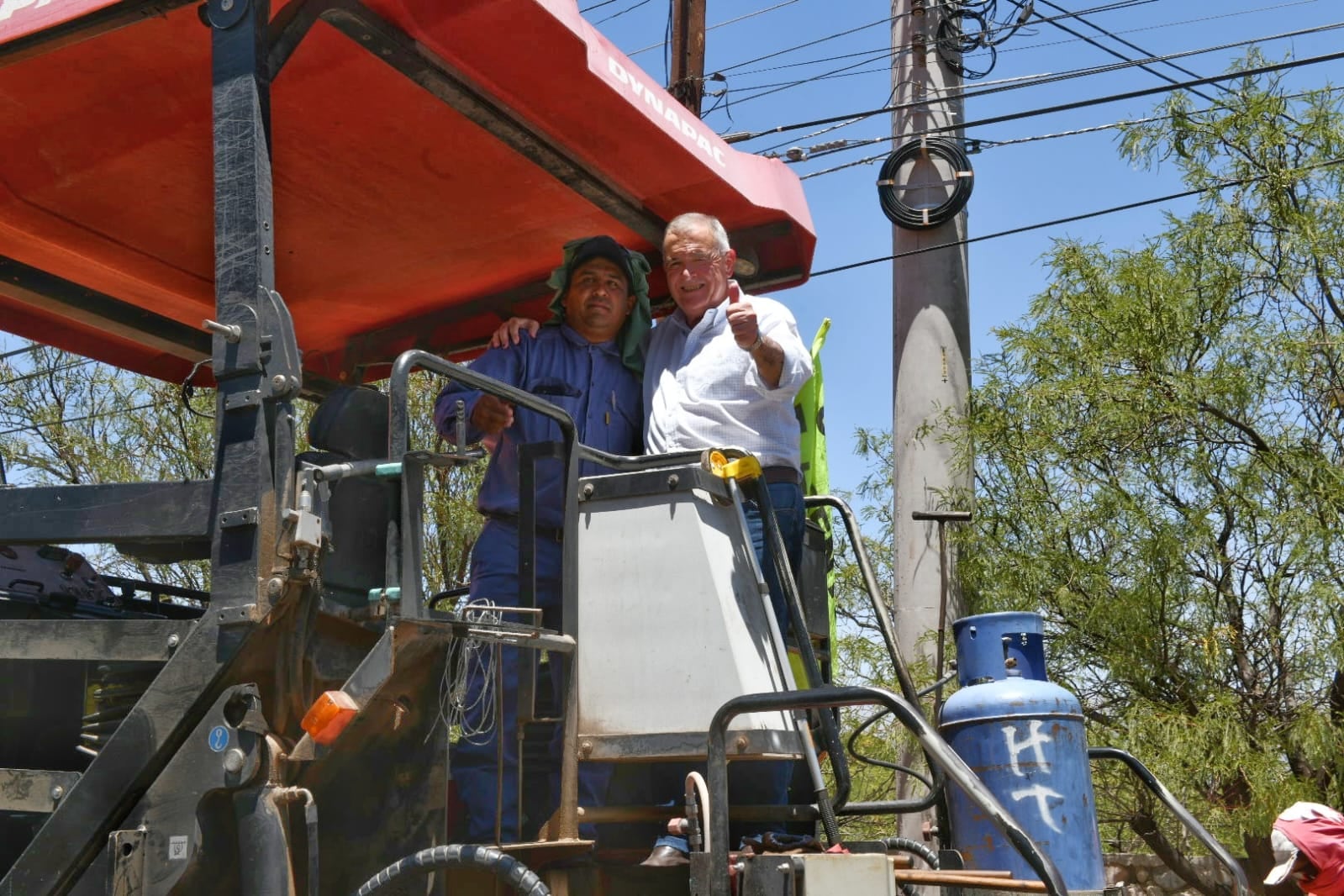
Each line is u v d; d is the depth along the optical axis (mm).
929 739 2594
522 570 3387
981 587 8000
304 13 3164
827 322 4492
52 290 4648
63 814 2752
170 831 2674
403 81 3629
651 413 4039
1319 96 7957
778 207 4484
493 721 3311
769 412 3902
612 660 3395
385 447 3129
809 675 3547
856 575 11086
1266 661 7680
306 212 4316
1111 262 8148
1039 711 3379
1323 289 8039
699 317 4102
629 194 4285
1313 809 5293
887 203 8820
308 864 2625
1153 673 7484
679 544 3387
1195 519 7445
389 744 2986
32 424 12750
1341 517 7219
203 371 5379
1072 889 3246
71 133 3822
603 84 3658
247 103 2969
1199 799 7418
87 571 3783
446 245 4570
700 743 3236
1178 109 8297
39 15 3182
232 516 2754
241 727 2637
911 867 3430
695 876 2777
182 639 2805
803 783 3797
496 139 3914
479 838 3373
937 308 8688
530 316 5051
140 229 4328
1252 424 7809
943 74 9250
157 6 3057
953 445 8352
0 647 2988
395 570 2775
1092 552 7863
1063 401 7898
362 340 5289
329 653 2875
